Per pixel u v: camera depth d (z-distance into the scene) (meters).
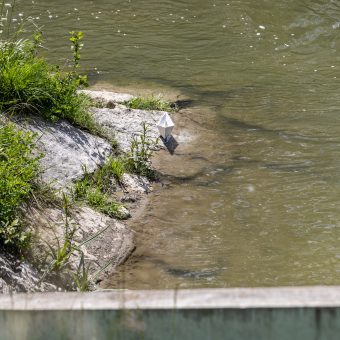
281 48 21.25
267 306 4.38
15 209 9.94
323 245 10.85
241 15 23.41
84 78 13.84
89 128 13.48
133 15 23.31
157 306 4.45
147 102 15.93
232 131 15.30
